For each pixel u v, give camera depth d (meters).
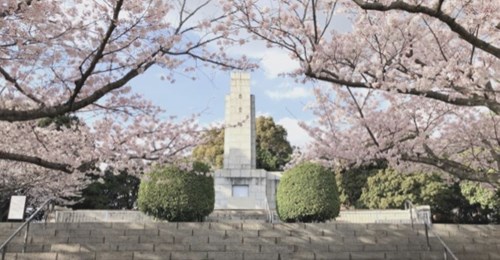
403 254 7.84
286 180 10.47
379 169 21.22
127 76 5.54
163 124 7.77
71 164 7.39
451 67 5.94
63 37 5.55
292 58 6.53
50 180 12.90
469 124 8.89
